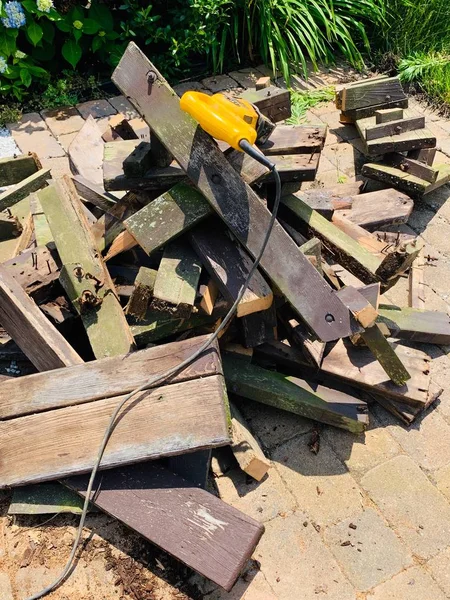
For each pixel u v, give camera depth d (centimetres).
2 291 119
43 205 128
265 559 108
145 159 122
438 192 194
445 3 263
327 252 143
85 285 118
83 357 130
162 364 111
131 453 103
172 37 234
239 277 113
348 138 216
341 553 109
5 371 129
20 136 211
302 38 245
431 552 110
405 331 139
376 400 132
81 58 246
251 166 119
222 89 242
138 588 102
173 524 101
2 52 215
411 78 246
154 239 115
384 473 122
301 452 125
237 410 126
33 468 107
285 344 132
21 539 108
